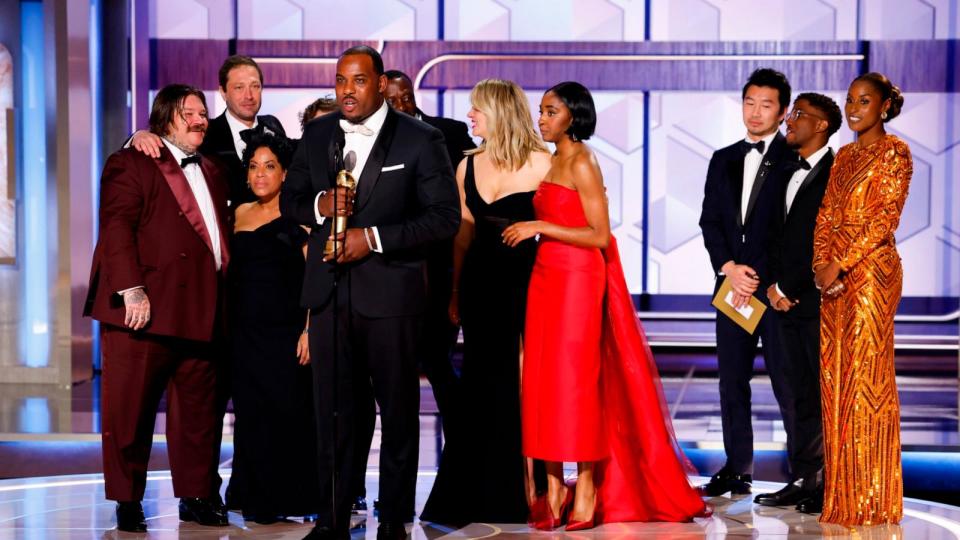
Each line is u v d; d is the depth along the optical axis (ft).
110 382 49.47
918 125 101.81
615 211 103.91
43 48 91.04
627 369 51.31
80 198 93.04
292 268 51.37
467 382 52.34
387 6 102.42
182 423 50.90
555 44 101.81
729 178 57.52
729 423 57.82
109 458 49.49
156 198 49.32
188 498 51.13
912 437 68.44
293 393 51.19
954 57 100.53
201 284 49.67
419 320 46.47
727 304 55.98
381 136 46.03
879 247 50.55
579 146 50.14
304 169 46.98
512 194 51.55
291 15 102.27
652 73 101.60
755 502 55.26
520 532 49.78
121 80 98.84
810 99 54.90
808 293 54.29
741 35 101.71
